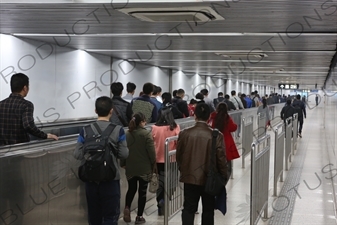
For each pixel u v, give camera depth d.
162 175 5.88
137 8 7.33
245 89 44.84
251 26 8.98
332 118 12.60
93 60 15.58
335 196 6.87
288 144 10.33
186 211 4.48
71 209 4.46
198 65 21.31
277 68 21.94
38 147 3.94
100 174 3.82
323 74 26.05
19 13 8.05
